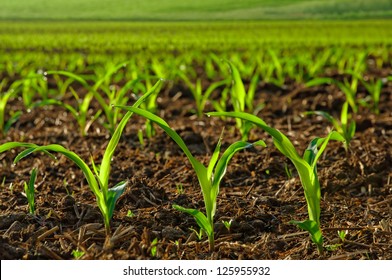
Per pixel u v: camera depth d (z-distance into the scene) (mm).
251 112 8195
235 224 4312
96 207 4559
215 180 3758
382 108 9016
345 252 3895
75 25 45969
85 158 6273
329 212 4676
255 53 17453
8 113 9328
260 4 64062
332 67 13961
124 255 3689
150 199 4859
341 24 43188
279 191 5188
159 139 6980
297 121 8414
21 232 4090
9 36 30672
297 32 32625
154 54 18078
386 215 4605
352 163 5789
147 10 62719
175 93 10844
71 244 3973
